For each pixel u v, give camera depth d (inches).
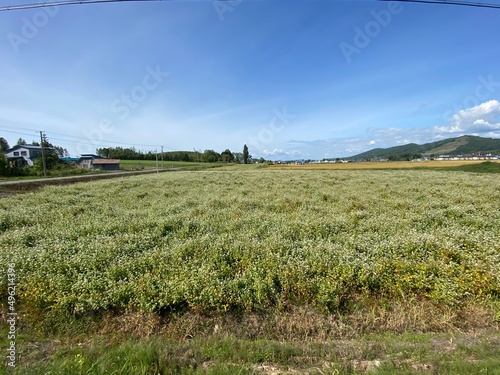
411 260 201.6
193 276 181.0
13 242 258.8
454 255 212.2
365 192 605.3
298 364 115.1
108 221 340.8
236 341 133.0
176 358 119.4
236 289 170.7
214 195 582.9
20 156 2295.8
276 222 329.4
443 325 145.9
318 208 427.5
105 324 151.6
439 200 475.8
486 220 327.3
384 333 143.4
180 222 336.2
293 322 149.4
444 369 105.6
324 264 195.9
